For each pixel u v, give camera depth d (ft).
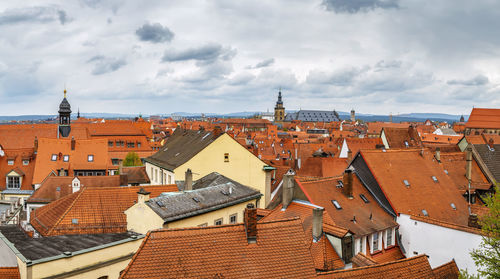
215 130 179.73
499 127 472.44
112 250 99.14
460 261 112.78
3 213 161.68
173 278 64.44
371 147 298.76
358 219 123.34
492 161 198.59
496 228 95.91
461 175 191.42
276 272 69.92
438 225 118.83
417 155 165.58
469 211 150.71
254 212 73.82
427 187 150.10
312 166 215.10
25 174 224.33
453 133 637.30
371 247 121.29
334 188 133.80
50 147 235.40
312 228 106.83
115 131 412.98
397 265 85.10
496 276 87.04
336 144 396.98
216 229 73.10
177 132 239.09
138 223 112.78
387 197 135.74
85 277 92.84
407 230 128.16
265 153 390.63
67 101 341.00
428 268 88.07
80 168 230.89
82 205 119.55
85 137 338.34
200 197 128.06
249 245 72.79
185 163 170.60
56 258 86.48
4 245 93.40
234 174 182.60
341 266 101.45
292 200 126.62
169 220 107.65
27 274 81.41
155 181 204.23
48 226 114.21
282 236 76.18
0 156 228.63
